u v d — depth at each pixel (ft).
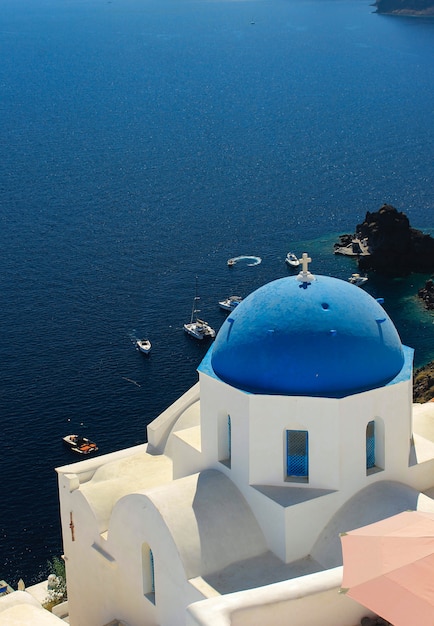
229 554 105.40
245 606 87.56
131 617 116.37
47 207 504.02
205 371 113.39
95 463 132.46
